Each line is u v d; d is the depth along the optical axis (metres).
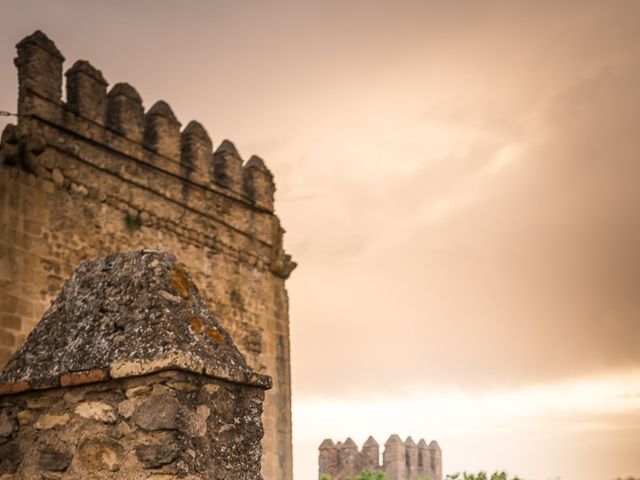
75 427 4.66
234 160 18.95
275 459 18.53
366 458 40.81
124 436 4.51
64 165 14.60
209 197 17.92
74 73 15.36
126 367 4.52
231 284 18.17
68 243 14.41
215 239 17.91
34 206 13.92
